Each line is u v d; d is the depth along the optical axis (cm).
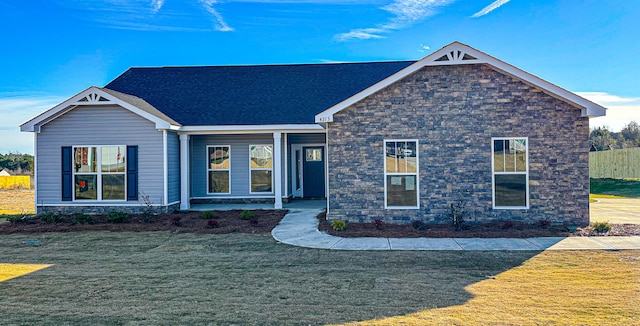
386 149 1259
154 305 632
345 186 1272
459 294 667
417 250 963
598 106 1154
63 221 1380
